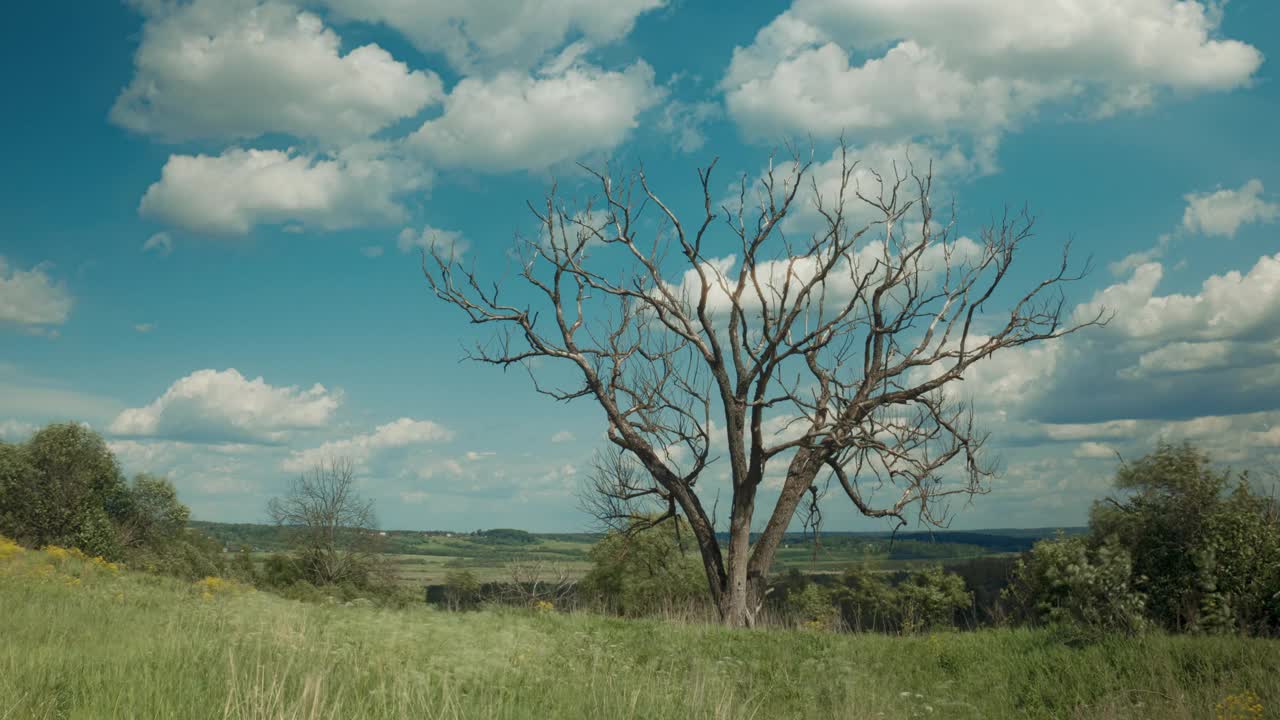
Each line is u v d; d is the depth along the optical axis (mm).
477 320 25422
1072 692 11383
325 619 12422
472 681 9000
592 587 33406
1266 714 9766
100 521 49156
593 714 8453
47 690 7316
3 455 47344
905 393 22906
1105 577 14305
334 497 48906
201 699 7227
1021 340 23406
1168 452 16000
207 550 57812
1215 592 14562
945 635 15547
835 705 10641
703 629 17516
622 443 24656
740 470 23109
